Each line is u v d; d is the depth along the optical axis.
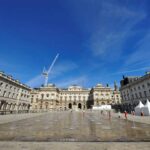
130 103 58.16
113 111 65.12
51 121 21.33
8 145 7.16
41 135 10.16
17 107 57.66
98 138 9.14
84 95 107.88
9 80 51.69
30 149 6.48
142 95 49.78
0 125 15.91
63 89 115.25
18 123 18.14
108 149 6.54
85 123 18.78
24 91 64.94
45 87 101.56
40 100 98.75
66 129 13.30
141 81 50.53
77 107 103.81
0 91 46.66
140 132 11.45
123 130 12.66
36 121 21.05
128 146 7.03
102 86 101.56
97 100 95.81
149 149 6.43
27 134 10.49
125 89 63.56
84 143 7.75
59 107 104.06
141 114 34.53
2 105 47.75
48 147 6.88
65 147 6.90
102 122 20.23
